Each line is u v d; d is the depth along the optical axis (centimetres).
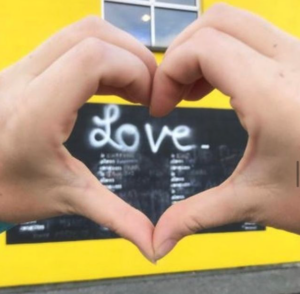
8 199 18
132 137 118
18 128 17
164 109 20
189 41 18
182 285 117
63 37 18
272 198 16
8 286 109
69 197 17
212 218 17
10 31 111
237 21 18
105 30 19
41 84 17
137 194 117
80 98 17
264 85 16
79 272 114
